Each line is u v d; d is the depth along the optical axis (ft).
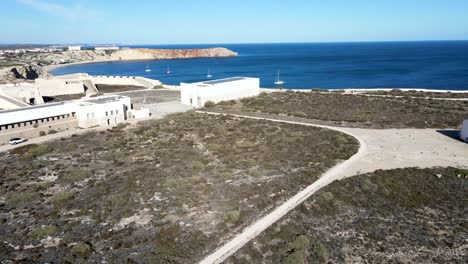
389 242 106.32
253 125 232.32
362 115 258.37
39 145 193.47
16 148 189.06
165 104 312.29
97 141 204.74
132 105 291.58
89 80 433.89
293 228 111.75
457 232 111.55
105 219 119.34
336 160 167.12
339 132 213.46
